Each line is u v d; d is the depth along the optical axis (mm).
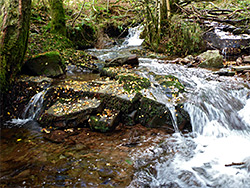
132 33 12461
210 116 4285
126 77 5117
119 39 12180
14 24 4777
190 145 3686
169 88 4848
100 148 3527
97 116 4164
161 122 4234
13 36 4785
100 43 10953
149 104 4305
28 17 5191
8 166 3045
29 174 2887
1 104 4574
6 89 4711
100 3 12969
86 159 3227
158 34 9953
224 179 2859
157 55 9234
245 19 8641
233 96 4973
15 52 4879
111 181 2775
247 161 3188
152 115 4266
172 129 4168
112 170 2986
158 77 5539
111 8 13477
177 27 9422
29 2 5148
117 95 4367
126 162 3168
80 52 8016
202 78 5945
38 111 4621
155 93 4637
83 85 4977
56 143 3670
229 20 8820
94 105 4270
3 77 4617
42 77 5395
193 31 8969
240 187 2713
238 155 3385
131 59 6953
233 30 8695
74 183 2727
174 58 8734
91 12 12102
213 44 8539
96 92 4508
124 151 3453
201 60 7270
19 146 3566
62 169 2994
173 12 10305
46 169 2990
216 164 3162
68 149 3490
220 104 4602
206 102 4504
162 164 3156
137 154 3379
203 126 4176
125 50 10078
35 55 6195
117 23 12352
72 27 10102
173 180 2854
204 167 3100
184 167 3105
